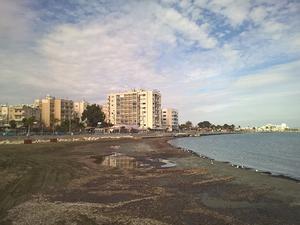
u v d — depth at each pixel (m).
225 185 23.06
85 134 123.69
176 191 20.58
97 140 96.81
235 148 81.75
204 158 47.12
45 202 16.73
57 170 28.98
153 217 14.35
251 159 51.81
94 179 24.98
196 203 17.23
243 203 17.42
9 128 129.50
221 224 13.53
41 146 58.91
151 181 24.55
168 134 187.38
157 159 44.53
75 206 15.96
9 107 158.25
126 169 32.00
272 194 19.84
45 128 138.75
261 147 86.31
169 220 13.93
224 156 57.59
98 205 16.36
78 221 13.45
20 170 27.70
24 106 159.75
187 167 34.66
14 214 14.28
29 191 19.48
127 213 14.93
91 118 169.62
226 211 15.67
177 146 84.88
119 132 166.75
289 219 14.42
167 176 27.34
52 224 12.95
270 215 15.05
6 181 22.14
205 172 30.23
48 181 23.11
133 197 18.56
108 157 46.19
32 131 124.75
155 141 109.19
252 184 23.56
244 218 14.50
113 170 31.02
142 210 15.55
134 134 154.38
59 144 68.25
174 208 16.05
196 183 23.83
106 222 13.41
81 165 34.12
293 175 31.59
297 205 17.05
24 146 57.31
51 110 180.25
